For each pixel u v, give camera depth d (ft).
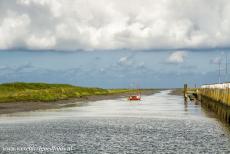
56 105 329.93
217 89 221.05
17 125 183.11
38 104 324.19
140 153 121.08
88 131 167.53
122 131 168.35
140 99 469.16
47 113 249.75
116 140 144.46
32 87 505.66
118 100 453.99
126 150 125.39
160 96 602.85
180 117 228.63
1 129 169.17
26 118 215.10
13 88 457.68
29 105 307.58
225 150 125.39
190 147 130.31
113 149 127.13
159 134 159.33
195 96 450.71
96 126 185.06
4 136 150.20
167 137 151.43
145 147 130.62
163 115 243.60
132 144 136.15
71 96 459.73
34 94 379.96
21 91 414.21
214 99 237.04
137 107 323.16
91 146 132.05
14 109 271.28
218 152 122.42
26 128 173.27
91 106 332.60
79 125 187.93
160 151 124.06
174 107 319.88
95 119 217.56
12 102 323.57
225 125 176.96
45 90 445.37
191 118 221.46
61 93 459.32
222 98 191.72
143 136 154.10
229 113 168.35
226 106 175.42
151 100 457.27
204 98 322.14
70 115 239.50
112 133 162.20
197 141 141.69
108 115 244.01
